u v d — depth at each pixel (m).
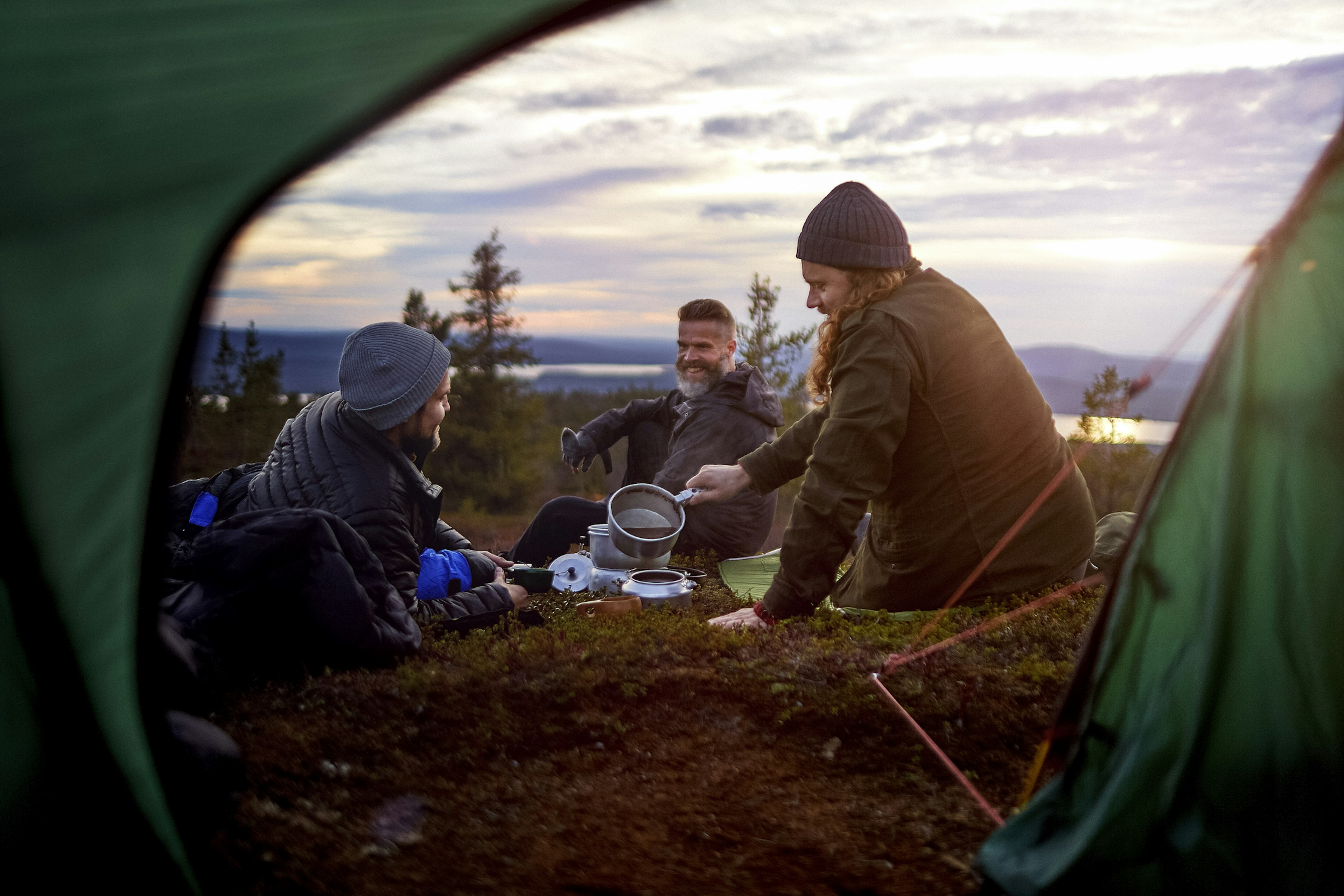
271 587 2.68
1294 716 1.70
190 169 1.57
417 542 3.43
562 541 4.77
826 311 3.29
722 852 2.08
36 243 1.57
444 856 2.04
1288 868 1.66
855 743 2.58
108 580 1.78
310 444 3.14
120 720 1.81
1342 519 1.70
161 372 1.71
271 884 1.90
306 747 2.41
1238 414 1.80
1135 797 1.78
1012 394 3.06
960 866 2.03
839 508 2.94
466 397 16.92
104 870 1.80
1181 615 1.84
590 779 2.41
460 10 1.49
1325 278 1.73
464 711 2.62
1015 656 2.85
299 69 1.51
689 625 3.15
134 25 1.46
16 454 1.66
